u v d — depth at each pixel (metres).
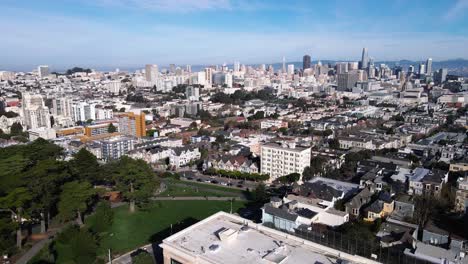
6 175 160.12
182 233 113.69
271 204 170.38
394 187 199.75
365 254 128.12
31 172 161.12
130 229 169.88
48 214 170.38
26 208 155.75
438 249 128.50
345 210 176.75
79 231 144.25
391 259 126.00
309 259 97.75
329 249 102.44
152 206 195.88
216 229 117.56
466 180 189.62
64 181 187.25
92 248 135.00
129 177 191.38
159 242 155.88
